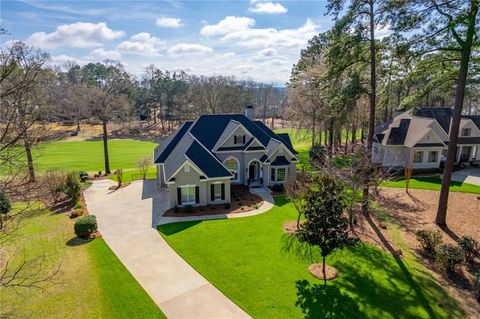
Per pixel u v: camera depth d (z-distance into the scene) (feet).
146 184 116.37
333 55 74.13
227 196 91.20
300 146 206.59
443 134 131.03
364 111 154.40
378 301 45.47
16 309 41.81
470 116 146.92
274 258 58.18
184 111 299.58
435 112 143.54
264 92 427.33
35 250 63.57
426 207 84.79
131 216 82.53
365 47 73.00
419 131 128.88
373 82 74.18
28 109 48.39
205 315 43.19
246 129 109.09
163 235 69.82
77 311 44.45
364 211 77.97
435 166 129.49
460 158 135.85
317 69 136.67
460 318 42.01
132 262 57.98
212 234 69.62
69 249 63.72
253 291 48.24
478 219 75.41
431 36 65.92
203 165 90.38
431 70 73.26
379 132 146.30
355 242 48.78
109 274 53.88
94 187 112.88
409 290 48.06
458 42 64.80
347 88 73.97
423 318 41.98
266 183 107.55
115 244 65.72
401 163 129.70
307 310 43.68
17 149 49.21
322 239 46.70
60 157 180.24
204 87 273.75
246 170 109.50
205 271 54.24
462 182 108.78
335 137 149.79
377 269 54.03
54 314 43.83
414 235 67.46
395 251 60.29
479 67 70.03
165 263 57.41
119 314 43.70
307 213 47.62
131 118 298.97
